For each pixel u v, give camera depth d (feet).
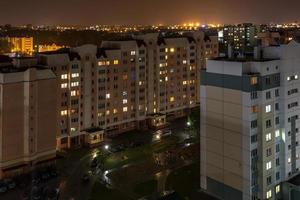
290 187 341.21
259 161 329.72
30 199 357.41
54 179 401.29
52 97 431.02
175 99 615.16
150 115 573.33
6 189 374.02
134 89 558.56
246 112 319.06
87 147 492.13
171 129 565.53
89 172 417.69
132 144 497.87
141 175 407.44
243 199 331.16
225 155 342.85
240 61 329.31
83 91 493.77
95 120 513.86
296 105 350.23
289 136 346.33
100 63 509.35
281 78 335.06
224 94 336.49
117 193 367.86
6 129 395.96
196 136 532.32
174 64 604.90
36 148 420.77
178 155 462.19
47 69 428.97
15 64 439.63
